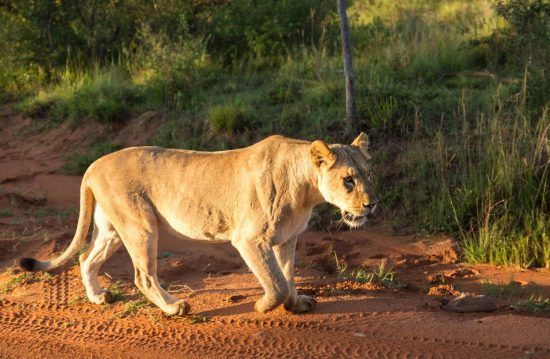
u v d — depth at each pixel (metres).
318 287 8.38
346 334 7.02
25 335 7.55
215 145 13.90
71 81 18.08
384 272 9.33
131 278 9.04
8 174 14.50
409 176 11.78
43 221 11.66
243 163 7.27
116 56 19.14
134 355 6.93
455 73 15.19
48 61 18.86
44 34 18.92
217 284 8.77
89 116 16.14
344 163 6.91
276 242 7.18
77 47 19.17
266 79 16.52
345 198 6.87
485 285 8.70
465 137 11.93
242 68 17.53
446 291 8.47
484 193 10.74
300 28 17.77
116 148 15.01
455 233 10.60
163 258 9.90
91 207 7.89
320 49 17.03
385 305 7.69
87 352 7.07
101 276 9.02
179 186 7.39
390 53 15.72
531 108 12.46
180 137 14.44
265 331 7.16
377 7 21.09
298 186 7.09
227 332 7.22
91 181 7.69
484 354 6.50
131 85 17.08
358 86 14.04
